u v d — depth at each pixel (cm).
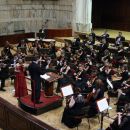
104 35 1838
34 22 2434
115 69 1500
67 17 2372
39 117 1008
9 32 2325
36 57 1438
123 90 1069
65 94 923
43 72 1155
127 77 1181
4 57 1506
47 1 2423
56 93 1209
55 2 2411
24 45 1806
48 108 1055
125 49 1603
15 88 1175
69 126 938
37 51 1695
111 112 1048
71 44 1761
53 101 1073
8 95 1208
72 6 2311
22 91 1148
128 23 2417
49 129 731
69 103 925
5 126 920
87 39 1909
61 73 1262
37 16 2434
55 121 982
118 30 2473
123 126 787
